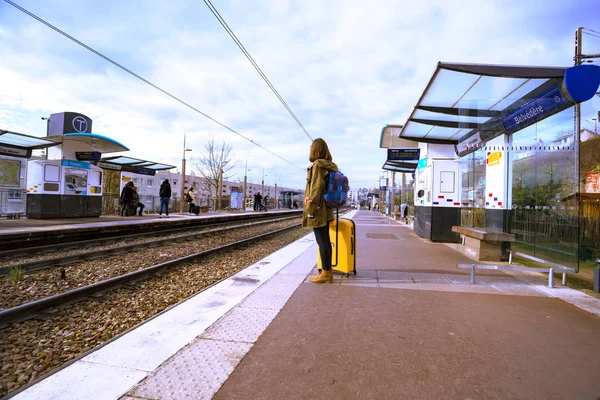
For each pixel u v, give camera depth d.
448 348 2.75
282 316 3.48
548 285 4.76
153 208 25.30
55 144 13.89
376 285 4.75
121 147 15.59
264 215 27.45
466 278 5.21
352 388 2.16
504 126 6.45
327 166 4.66
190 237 11.50
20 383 2.62
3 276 5.87
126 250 8.68
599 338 2.97
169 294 5.10
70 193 14.30
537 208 6.11
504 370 2.40
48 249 8.47
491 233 5.82
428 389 2.16
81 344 3.37
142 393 2.11
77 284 5.57
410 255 7.32
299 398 2.06
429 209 10.15
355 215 30.22
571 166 5.34
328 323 3.29
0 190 18.92
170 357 2.58
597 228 6.97
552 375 2.34
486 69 5.24
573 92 5.00
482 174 7.51
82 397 2.06
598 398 2.06
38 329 3.73
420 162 11.52
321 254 4.85
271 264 6.35
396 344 2.82
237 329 3.13
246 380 2.26
